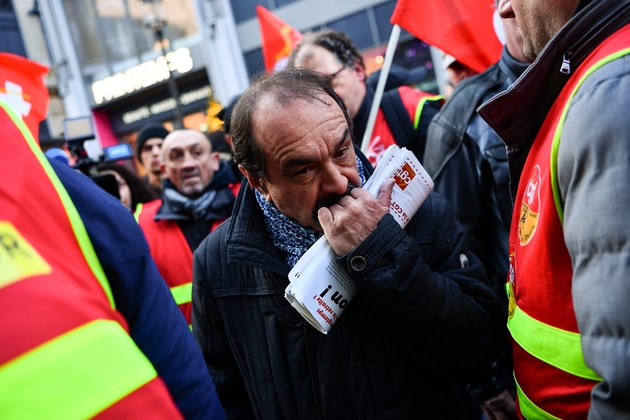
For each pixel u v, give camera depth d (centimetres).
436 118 176
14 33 1295
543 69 90
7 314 56
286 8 1048
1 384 53
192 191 267
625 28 76
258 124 105
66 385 57
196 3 1110
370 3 971
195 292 135
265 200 121
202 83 1183
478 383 162
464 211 164
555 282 81
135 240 86
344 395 117
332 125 104
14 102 166
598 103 67
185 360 90
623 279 62
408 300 105
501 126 99
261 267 118
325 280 106
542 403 89
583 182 68
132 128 1316
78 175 85
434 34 215
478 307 118
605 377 64
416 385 120
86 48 1297
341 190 107
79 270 69
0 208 63
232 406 140
